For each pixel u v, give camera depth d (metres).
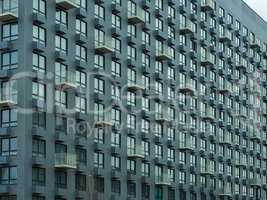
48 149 59.19
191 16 86.31
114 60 70.31
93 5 67.69
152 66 77.06
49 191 58.72
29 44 58.41
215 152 91.69
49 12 61.22
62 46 62.56
